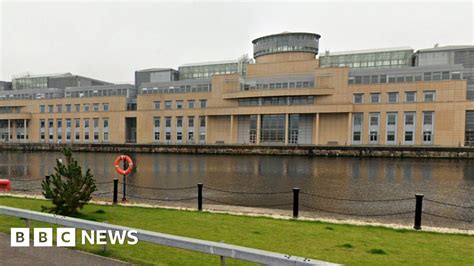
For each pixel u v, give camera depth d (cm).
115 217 1035
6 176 2828
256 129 7275
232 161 4684
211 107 7519
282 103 7112
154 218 1038
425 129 6044
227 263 597
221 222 993
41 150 7912
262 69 7688
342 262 623
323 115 6800
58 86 10331
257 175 2909
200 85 8119
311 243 761
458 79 6088
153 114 8119
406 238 856
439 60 7031
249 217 1104
